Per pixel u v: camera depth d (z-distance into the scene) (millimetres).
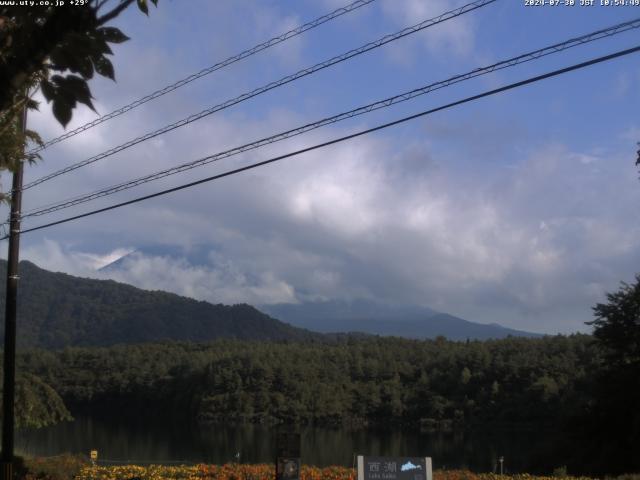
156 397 97625
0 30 3377
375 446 59625
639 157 11844
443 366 91750
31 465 18016
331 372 97812
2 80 3197
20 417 26719
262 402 87312
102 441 60875
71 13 3150
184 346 133000
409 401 85625
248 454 50531
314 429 80438
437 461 47219
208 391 90312
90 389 100562
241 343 140750
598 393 34781
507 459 48000
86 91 3328
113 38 3277
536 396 71062
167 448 55281
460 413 78812
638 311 35344
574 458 33781
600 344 37031
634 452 31828
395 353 110688
